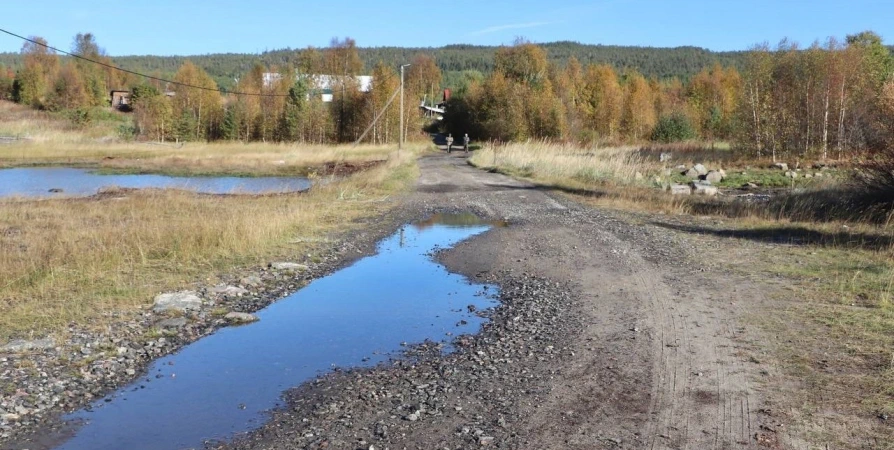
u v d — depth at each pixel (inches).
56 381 254.4
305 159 1690.5
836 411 211.5
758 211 701.9
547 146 1700.3
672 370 254.8
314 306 377.4
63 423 221.6
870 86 1369.3
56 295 369.4
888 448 185.6
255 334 324.2
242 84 3002.0
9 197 837.8
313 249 539.8
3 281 381.1
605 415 215.9
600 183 1051.9
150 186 1083.9
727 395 228.2
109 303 359.9
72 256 451.5
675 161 1409.9
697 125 2591.0
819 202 706.2
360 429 211.0
